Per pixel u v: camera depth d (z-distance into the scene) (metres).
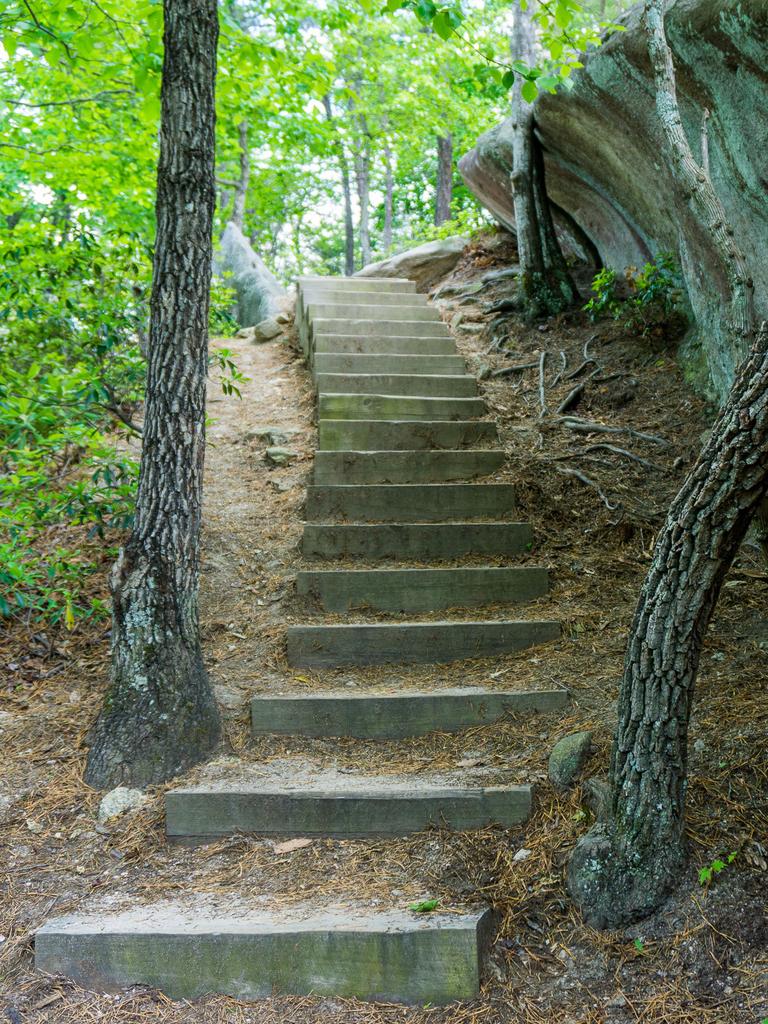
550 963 2.53
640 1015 2.32
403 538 4.86
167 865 3.02
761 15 3.80
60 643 4.41
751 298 3.21
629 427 5.93
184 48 3.36
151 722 3.42
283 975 2.54
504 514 5.17
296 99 9.41
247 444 6.26
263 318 11.11
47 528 5.38
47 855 3.06
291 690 3.84
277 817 3.12
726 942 2.44
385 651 4.12
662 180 5.70
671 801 2.61
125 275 5.38
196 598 3.63
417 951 2.50
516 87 7.48
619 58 5.16
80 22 5.55
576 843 2.79
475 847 2.93
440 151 16.72
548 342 7.32
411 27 13.71
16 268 5.21
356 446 5.76
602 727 3.33
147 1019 2.49
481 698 3.62
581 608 4.34
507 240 9.86
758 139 4.29
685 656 2.56
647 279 6.50
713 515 2.45
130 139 8.63
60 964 2.62
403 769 3.36
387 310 7.65
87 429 5.09
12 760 3.53
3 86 8.56
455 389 6.43
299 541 4.97
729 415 2.40
